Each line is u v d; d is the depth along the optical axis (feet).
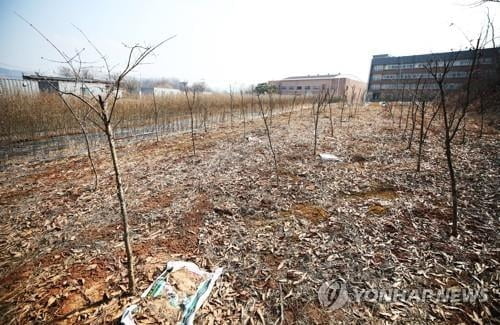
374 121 38.99
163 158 20.30
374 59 146.72
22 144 25.48
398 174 16.02
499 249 8.68
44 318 6.30
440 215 11.04
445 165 17.52
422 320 6.25
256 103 58.44
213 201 12.74
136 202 12.66
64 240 9.62
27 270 8.05
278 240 9.59
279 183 14.90
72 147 24.48
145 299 6.62
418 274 7.76
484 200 12.25
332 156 19.56
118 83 6.05
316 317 6.41
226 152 21.74
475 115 38.60
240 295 7.07
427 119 39.09
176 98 43.06
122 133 30.66
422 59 124.98
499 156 19.03
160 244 9.32
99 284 7.38
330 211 11.68
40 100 27.32
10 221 11.01
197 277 7.47
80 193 13.79
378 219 10.88
